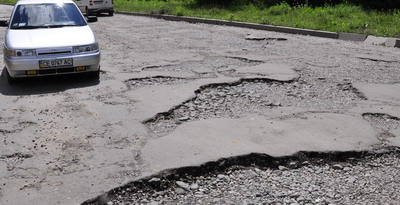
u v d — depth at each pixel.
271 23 14.39
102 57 9.03
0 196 3.35
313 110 5.43
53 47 6.54
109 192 3.41
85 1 20.98
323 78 7.10
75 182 3.55
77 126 4.86
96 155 4.07
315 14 15.63
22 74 6.51
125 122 4.98
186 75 7.24
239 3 20.50
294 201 3.32
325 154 4.12
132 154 4.09
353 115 5.22
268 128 4.75
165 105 5.56
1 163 3.95
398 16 14.07
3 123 4.99
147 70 7.67
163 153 4.07
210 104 5.68
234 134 4.57
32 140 4.46
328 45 10.78
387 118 5.18
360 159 4.11
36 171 3.77
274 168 3.95
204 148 4.18
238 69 7.68
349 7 16.28
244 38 11.95
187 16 17.64
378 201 3.32
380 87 6.54
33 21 7.34
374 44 11.10
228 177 3.75
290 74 7.30
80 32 7.09
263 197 3.39
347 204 3.28
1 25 7.73
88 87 6.57
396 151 4.25
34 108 5.55
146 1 26.89
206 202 3.32
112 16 20.31
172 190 3.54
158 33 13.15
